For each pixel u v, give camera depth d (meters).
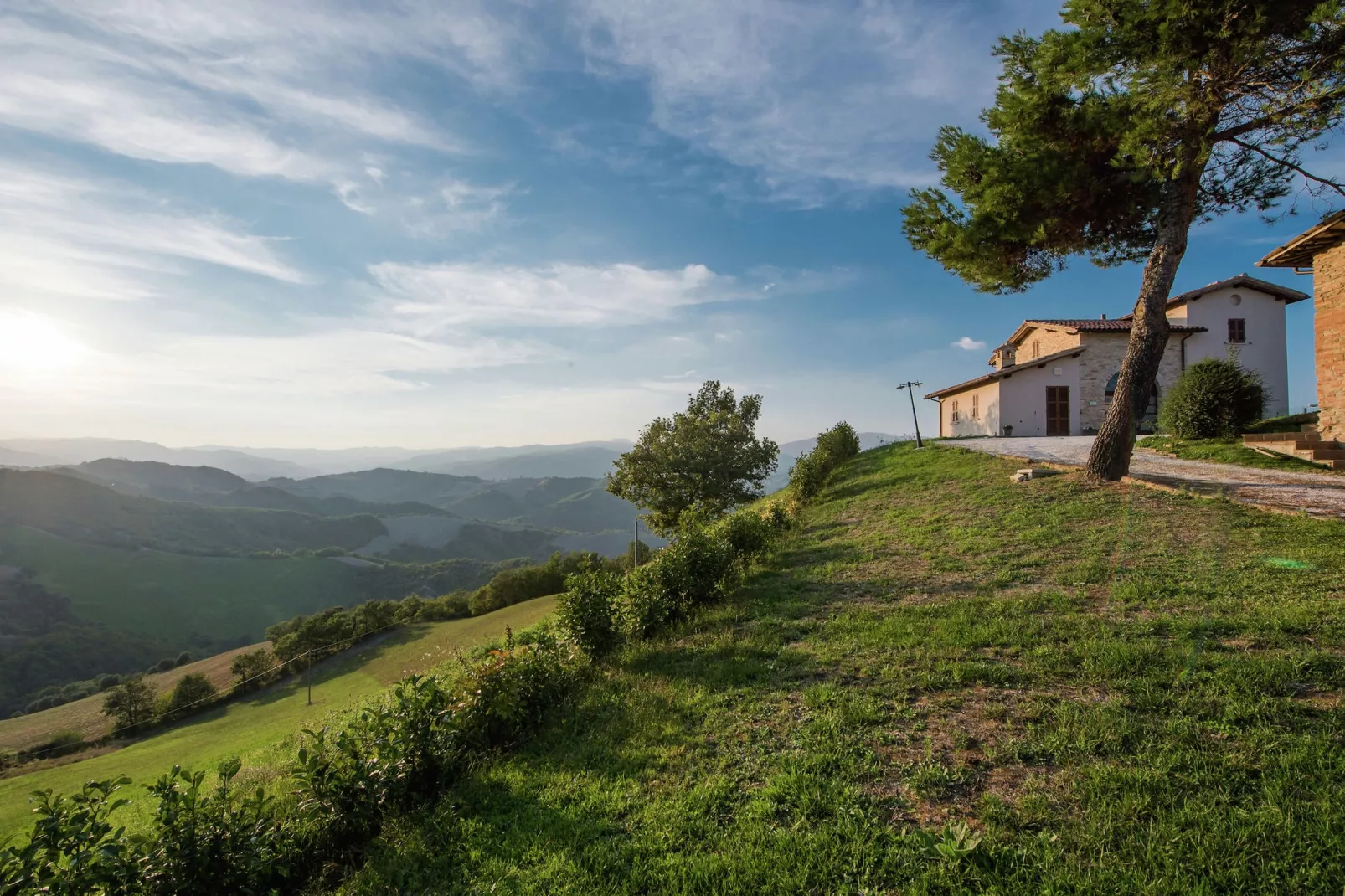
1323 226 11.96
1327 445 12.24
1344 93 8.46
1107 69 9.91
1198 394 15.94
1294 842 2.72
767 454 35.56
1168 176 10.50
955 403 32.81
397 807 4.46
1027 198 11.10
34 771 36.88
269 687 50.09
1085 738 3.76
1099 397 26.19
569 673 6.65
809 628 7.00
